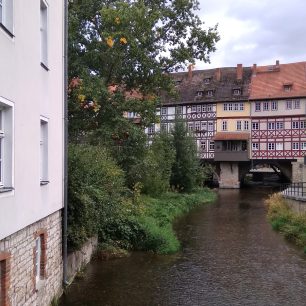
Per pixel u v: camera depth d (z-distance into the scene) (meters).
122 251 15.04
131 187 23.67
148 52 24.14
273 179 61.00
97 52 22.89
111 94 23.22
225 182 51.19
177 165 37.12
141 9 21.86
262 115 50.56
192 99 54.00
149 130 51.72
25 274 7.62
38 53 8.36
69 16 22.38
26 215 7.52
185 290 11.26
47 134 9.23
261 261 14.52
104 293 10.81
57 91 10.12
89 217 12.05
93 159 13.98
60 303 9.98
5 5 6.76
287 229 19.19
